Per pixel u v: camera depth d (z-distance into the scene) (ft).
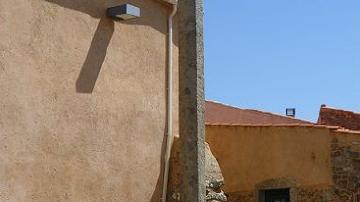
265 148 46.80
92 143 29.60
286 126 46.24
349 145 43.75
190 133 28.09
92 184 29.43
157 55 34.42
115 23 31.68
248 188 46.70
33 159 26.55
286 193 46.14
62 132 28.04
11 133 25.68
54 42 28.04
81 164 28.89
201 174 27.84
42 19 27.53
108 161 30.42
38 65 27.14
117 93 31.37
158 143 33.83
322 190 44.37
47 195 27.09
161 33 34.94
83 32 29.68
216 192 34.94
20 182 25.91
